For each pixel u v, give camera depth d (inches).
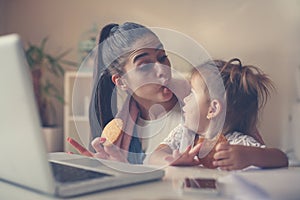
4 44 16.6
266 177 22.4
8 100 17.9
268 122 72.4
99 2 98.3
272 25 81.7
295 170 28.1
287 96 75.0
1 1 103.7
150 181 23.8
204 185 21.3
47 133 88.9
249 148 31.6
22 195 20.2
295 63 79.0
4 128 19.3
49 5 101.7
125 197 19.6
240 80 45.6
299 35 79.5
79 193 19.8
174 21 91.4
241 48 84.4
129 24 28.2
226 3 86.2
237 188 20.7
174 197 19.6
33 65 95.1
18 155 19.7
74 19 100.3
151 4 93.8
